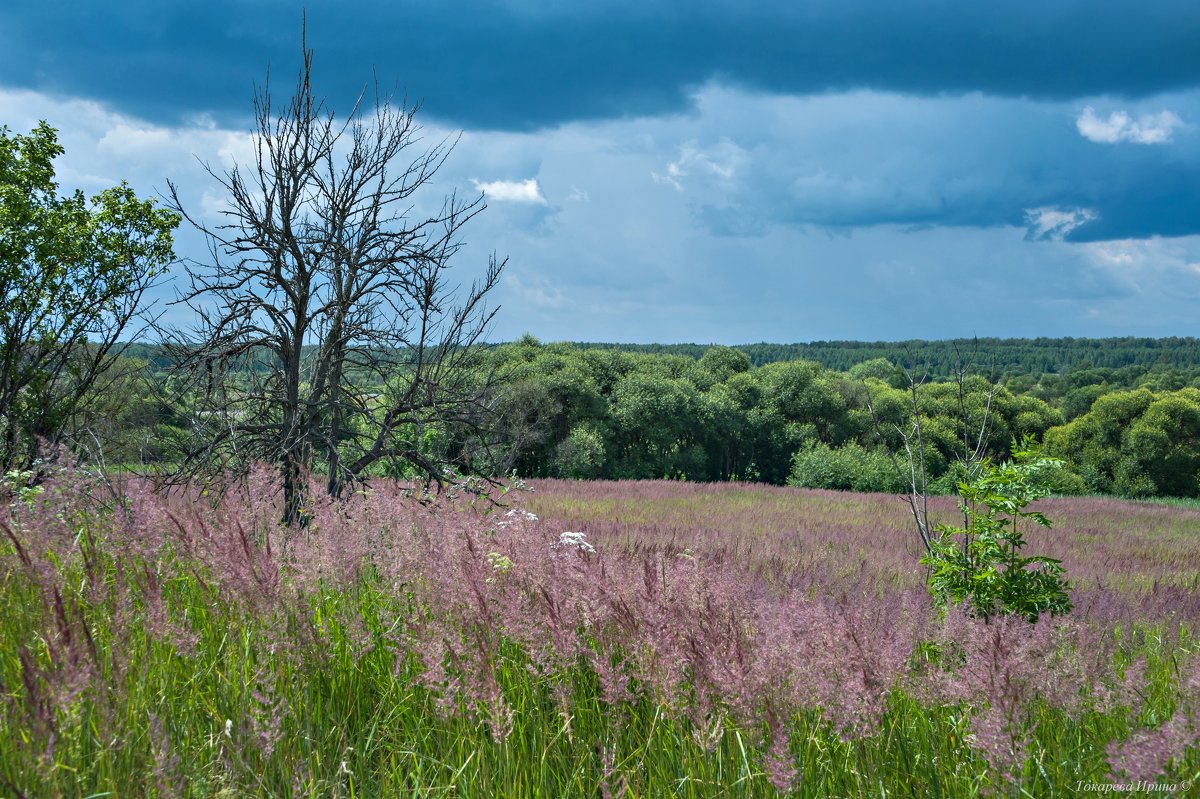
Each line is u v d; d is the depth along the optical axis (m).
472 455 9.48
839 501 28.80
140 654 3.71
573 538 5.72
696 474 56.16
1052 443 60.84
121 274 16.75
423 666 3.83
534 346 63.41
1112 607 8.30
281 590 4.02
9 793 2.65
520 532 5.14
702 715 3.19
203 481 7.50
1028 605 6.44
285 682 3.65
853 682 3.31
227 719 3.38
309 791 2.89
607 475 51.66
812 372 64.69
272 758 3.09
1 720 3.07
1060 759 3.42
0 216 16.08
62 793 2.69
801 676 3.41
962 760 3.41
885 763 3.35
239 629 3.99
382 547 5.02
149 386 8.64
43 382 15.37
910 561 13.77
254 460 7.29
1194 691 3.55
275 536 5.49
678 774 3.25
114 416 13.16
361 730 3.52
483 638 3.72
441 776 3.25
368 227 8.33
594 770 3.35
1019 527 20.39
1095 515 27.84
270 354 8.91
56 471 5.79
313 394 8.16
